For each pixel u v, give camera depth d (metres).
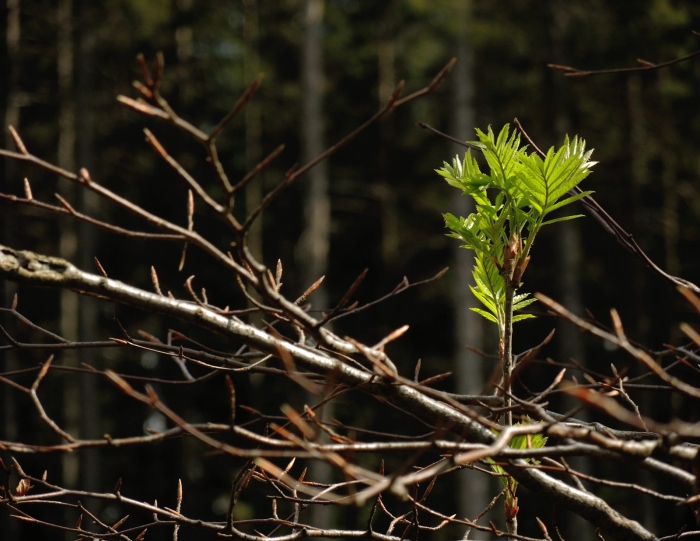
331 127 20.06
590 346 16.16
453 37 16.84
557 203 1.72
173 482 17.16
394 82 19.80
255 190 18.06
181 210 17.02
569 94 16.11
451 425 1.65
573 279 14.96
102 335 16.59
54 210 1.33
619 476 12.90
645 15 15.14
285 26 19.39
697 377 1.91
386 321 19.69
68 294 16.38
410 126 19.59
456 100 16.42
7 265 1.38
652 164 16.36
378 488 1.05
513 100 17.53
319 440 1.25
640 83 15.47
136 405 17.42
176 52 17.97
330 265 20.75
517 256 1.75
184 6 17.97
